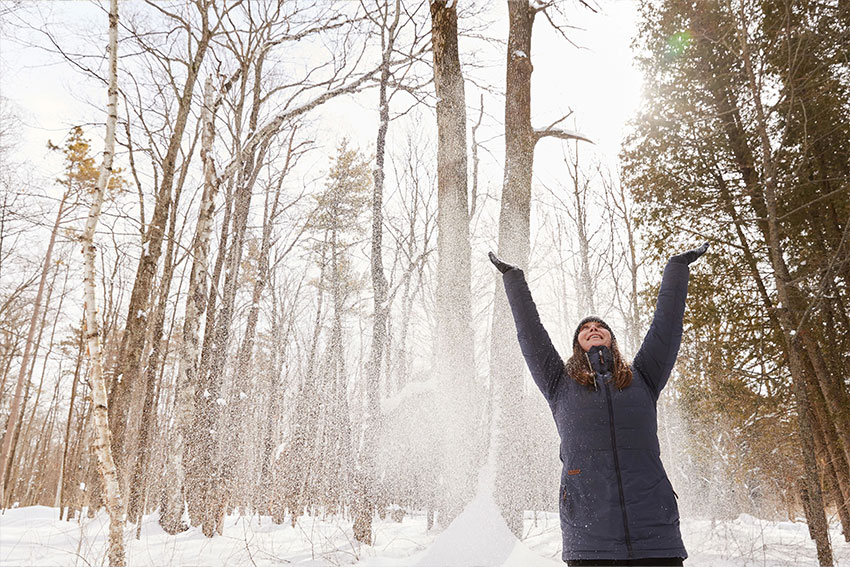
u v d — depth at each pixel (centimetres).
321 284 1552
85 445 1518
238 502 1203
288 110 952
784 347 892
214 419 881
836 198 810
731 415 968
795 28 789
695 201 970
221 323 953
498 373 564
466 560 359
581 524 194
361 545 631
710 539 764
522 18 714
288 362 1537
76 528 893
